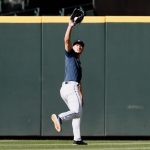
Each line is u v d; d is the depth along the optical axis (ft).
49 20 122.31
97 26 122.01
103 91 122.42
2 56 122.52
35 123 122.62
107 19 122.01
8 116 122.83
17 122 122.83
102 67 122.21
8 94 122.62
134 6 146.61
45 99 122.52
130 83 122.31
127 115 122.31
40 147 111.14
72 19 105.50
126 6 147.13
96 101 122.31
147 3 145.79
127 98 122.21
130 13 146.92
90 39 122.01
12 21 122.52
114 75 122.21
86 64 122.21
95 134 122.42
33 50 122.52
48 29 122.31
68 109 122.01
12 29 122.52
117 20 122.01
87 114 122.42
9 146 112.78
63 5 165.99
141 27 122.11
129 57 122.21
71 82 108.17
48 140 122.11
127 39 122.11
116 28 122.11
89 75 122.21
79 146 112.37
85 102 122.31
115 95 122.11
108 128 122.31
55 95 122.52
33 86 122.62
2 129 122.93
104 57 122.11
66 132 122.42
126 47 122.11
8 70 122.62
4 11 169.89
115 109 122.31
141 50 122.21
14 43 122.52
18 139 124.06
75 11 105.09
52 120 110.42
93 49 122.11
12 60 122.52
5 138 125.08
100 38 122.21
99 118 122.42
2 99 122.72
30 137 125.18
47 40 122.42
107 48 122.11
